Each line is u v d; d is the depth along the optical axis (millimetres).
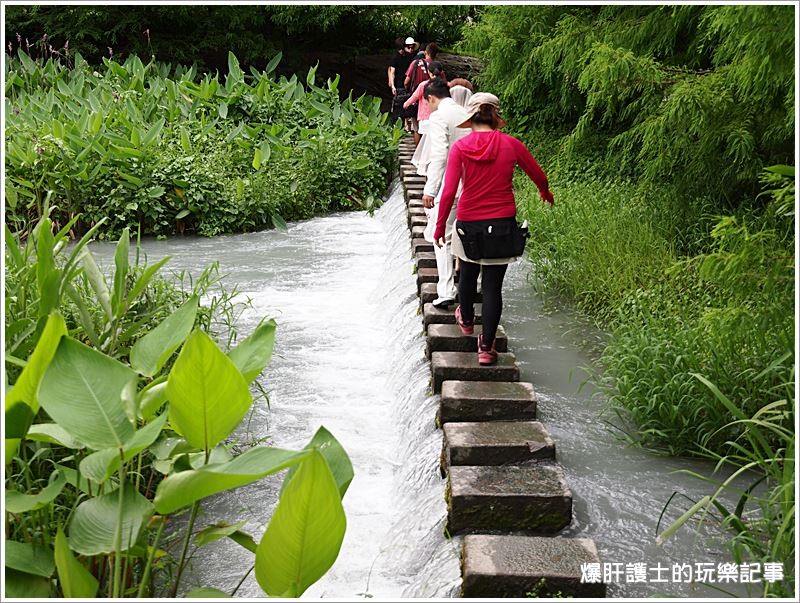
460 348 5258
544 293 7051
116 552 2668
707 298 5559
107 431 2734
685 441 4238
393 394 5441
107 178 10828
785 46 5391
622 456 4172
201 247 10328
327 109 14555
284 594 2730
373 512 4102
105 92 13609
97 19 18797
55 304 3568
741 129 6637
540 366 5422
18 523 3256
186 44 19875
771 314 4164
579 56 10188
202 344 2639
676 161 7449
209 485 2555
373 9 21188
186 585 3521
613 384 4965
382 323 6965
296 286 8289
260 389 5086
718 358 4316
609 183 9727
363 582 3521
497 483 3574
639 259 6660
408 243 8438
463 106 6035
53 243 3697
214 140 12914
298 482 2533
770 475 3600
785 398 4098
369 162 13055
